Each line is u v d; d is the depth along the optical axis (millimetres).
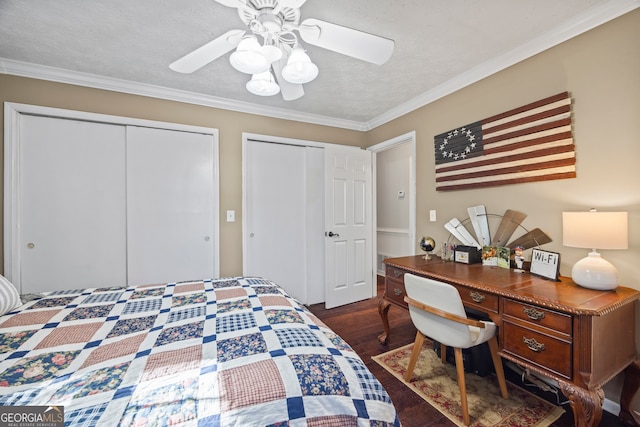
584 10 1520
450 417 1483
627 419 1404
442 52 1924
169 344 979
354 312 3047
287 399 734
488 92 2119
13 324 1142
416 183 2799
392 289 2209
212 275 2725
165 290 1596
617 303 1225
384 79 2314
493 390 1699
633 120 1434
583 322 1151
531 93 1854
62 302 1395
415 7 1484
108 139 2373
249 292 1561
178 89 2496
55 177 2225
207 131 2697
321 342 1018
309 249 3230
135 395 719
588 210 1595
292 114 3062
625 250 1467
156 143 2518
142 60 2016
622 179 1472
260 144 2994
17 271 2107
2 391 731
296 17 1194
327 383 802
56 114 2176
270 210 3041
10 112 2059
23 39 1758
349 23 1613
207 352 922
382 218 4699
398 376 1853
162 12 1516
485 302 1530
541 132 1787
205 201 2701
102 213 2365
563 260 1706
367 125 3469
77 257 2299
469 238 2266
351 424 740
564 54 1688
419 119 2758
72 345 977
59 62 2041
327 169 3176
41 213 2191
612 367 1251
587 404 1136
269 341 995
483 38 1768
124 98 2387
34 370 825
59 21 1587
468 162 2262
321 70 2150
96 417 648
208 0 1428
